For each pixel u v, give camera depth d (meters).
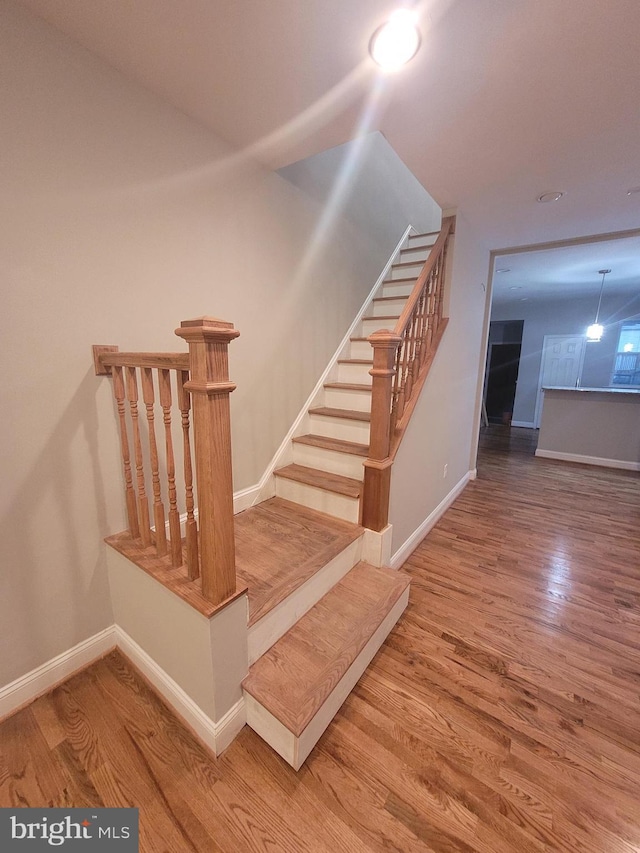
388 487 2.01
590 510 3.33
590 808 1.10
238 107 1.58
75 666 1.52
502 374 8.45
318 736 1.25
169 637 1.31
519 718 1.37
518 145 1.80
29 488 1.31
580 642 1.76
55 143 1.24
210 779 1.15
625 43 1.18
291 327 2.42
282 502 2.36
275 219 2.19
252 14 1.11
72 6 1.11
